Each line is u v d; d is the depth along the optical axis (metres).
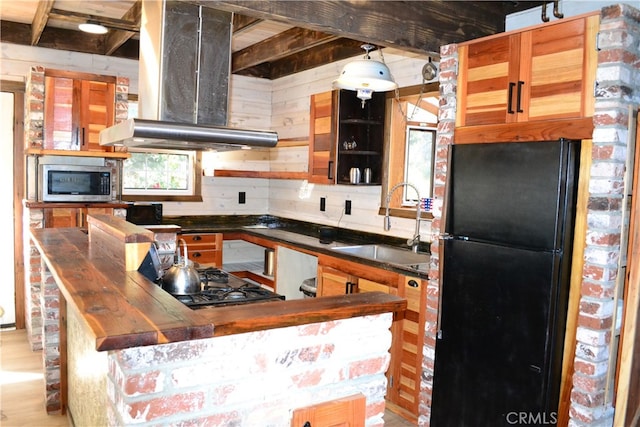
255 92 5.35
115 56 4.57
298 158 4.98
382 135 3.88
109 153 3.98
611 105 1.98
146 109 2.56
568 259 2.15
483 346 2.40
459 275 2.52
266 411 1.52
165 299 1.56
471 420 2.47
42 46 4.24
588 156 2.10
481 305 2.40
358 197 4.19
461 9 2.78
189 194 5.07
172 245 3.09
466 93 2.59
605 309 2.04
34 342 3.89
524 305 2.21
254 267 5.02
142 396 1.32
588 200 2.08
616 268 2.05
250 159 5.40
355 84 3.02
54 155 3.85
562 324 2.17
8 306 4.40
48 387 2.88
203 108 2.52
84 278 1.80
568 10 2.74
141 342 1.24
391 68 3.86
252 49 4.50
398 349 3.02
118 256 2.09
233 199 5.32
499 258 2.32
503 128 2.41
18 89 4.23
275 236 4.28
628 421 2.00
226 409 1.45
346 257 3.37
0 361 3.67
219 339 1.41
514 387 2.27
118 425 1.33
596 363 2.05
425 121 3.94
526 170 2.20
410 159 3.96
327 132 3.97
